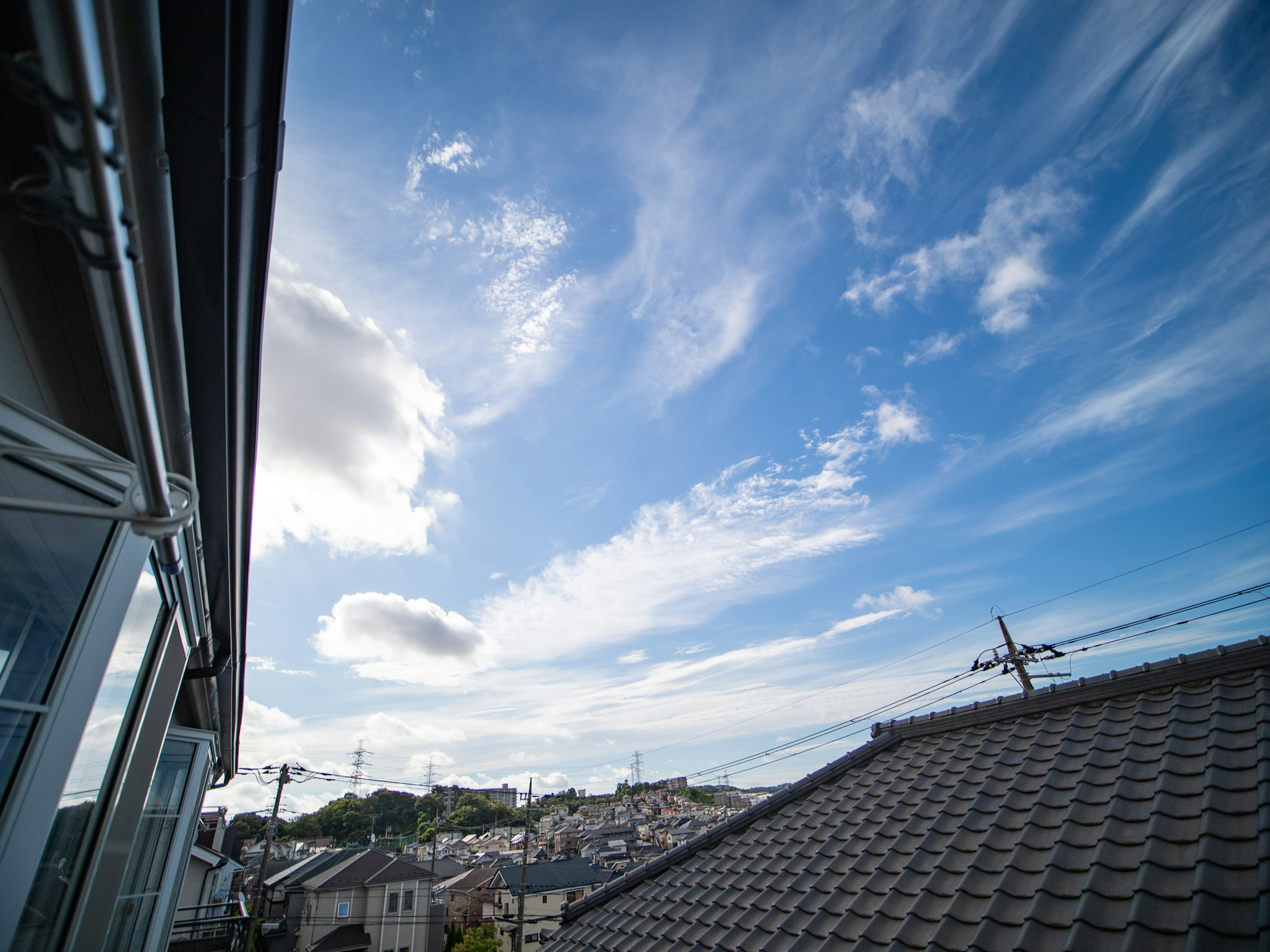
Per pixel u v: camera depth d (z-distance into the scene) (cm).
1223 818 323
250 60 139
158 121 119
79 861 254
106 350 95
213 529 319
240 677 575
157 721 369
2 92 131
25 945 218
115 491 224
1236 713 397
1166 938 277
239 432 255
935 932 337
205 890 1858
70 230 81
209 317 196
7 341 169
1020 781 432
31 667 189
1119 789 376
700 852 579
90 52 68
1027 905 329
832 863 450
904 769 536
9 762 180
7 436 170
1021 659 1431
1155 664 464
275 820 1781
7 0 107
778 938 397
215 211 168
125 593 237
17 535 175
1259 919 262
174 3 128
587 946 512
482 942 2755
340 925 2395
